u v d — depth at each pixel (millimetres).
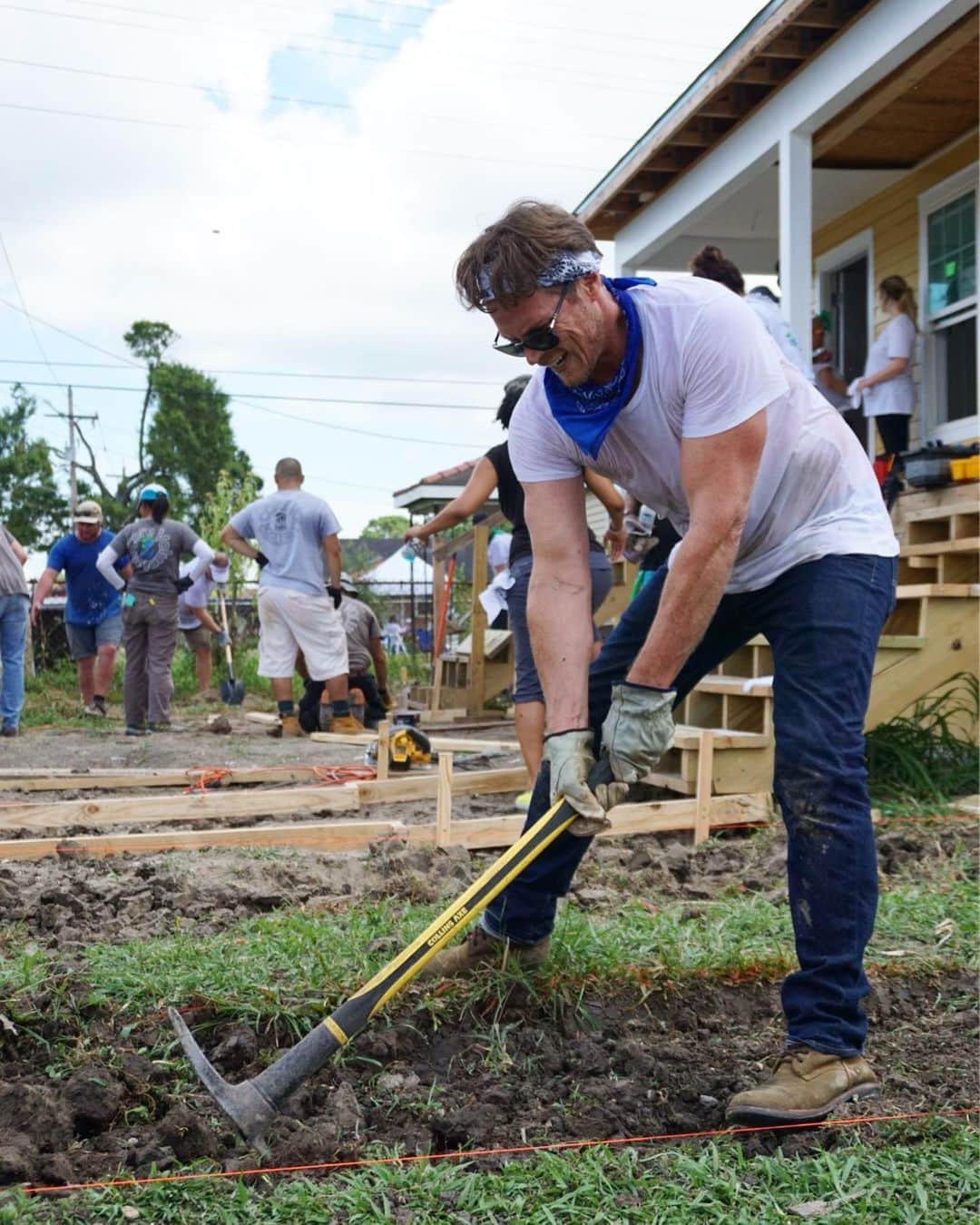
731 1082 2965
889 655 6793
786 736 2875
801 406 3008
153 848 5199
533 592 3174
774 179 10984
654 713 2920
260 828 5512
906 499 9758
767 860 5137
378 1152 2617
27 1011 3037
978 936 3979
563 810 2938
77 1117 2701
